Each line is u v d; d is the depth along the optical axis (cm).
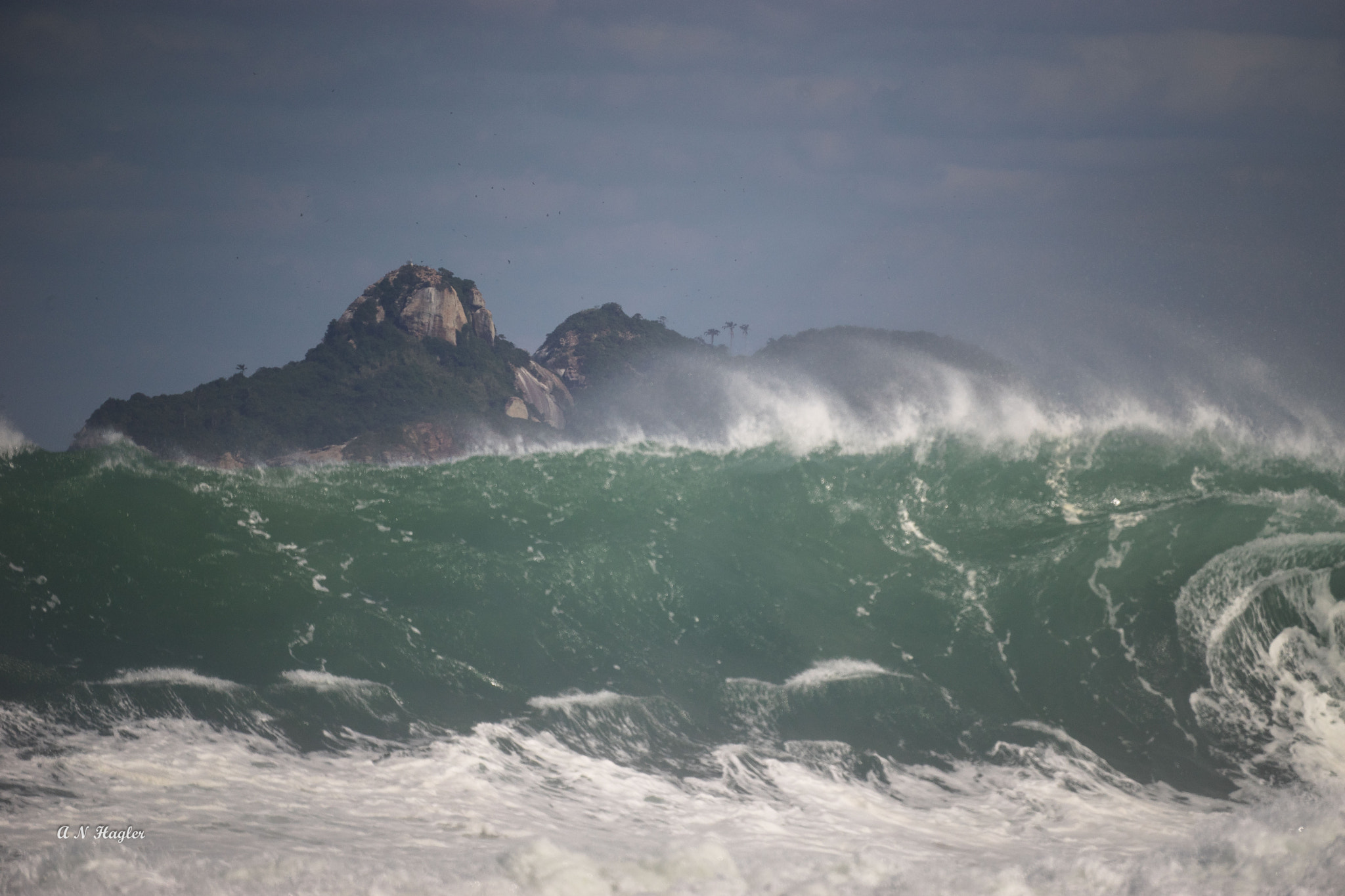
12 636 7325
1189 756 7012
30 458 8900
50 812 5219
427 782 6222
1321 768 6856
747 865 4778
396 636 7838
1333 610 8056
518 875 4362
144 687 6862
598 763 6769
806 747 7094
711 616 8506
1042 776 6794
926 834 6038
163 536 8512
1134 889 4272
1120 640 8031
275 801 5741
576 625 8262
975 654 8044
